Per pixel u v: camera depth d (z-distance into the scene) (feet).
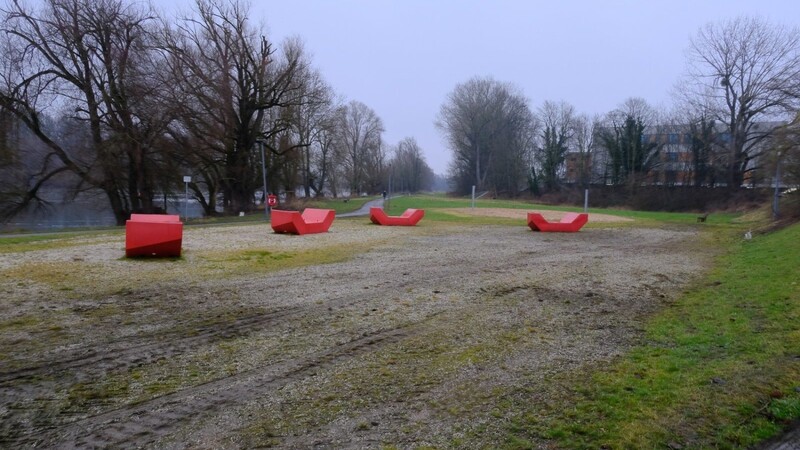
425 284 31.89
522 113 269.44
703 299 27.81
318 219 68.54
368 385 15.61
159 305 25.12
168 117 108.17
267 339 20.16
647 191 187.52
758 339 19.48
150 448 11.68
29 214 107.96
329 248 49.11
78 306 24.39
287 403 14.24
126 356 17.84
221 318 23.07
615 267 39.83
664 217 115.85
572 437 12.30
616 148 212.02
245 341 19.84
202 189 157.69
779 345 18.60
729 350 18.58
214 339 20.01
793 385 14.97
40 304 24.44
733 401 14.10
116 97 103.14
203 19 116.67
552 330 21.97
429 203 172.55
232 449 11.68
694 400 14.25
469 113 267.80
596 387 15.42
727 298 27.27
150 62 105.91
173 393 14.83
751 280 31.32
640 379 16.01
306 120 161.48
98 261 37.17
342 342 19.94
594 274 36.32
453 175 303.27
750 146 159.33
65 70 100.32
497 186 263.70
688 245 58.08
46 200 111.24
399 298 27.84
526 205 171.53
